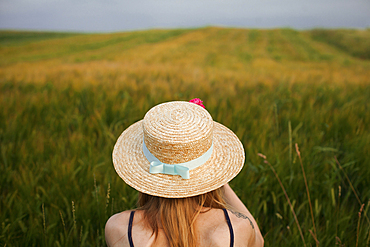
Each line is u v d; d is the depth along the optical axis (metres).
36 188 2.32
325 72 12.38
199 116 1.08
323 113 3.91
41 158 2.81
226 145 1.21
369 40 35.41
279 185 2.39
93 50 34.88
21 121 3.65
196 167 1.05
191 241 0.96
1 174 2.53
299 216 2.25
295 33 50.03
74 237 1.98
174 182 1.02
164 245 0.97
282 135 3.39
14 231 2.03
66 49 36.09
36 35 52.62
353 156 2.72
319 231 1.99
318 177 2.58
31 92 5.68
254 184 2.39
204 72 10.46
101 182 2.44
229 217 1.00
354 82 7.47
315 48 34.81
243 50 32.62
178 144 0.99
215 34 49.56
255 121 3.68
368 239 1.80
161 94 5.27
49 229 1.98
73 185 2.36
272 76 9.21
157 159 1.04
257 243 1.11
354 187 2.46
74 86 5.89
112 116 4.00
